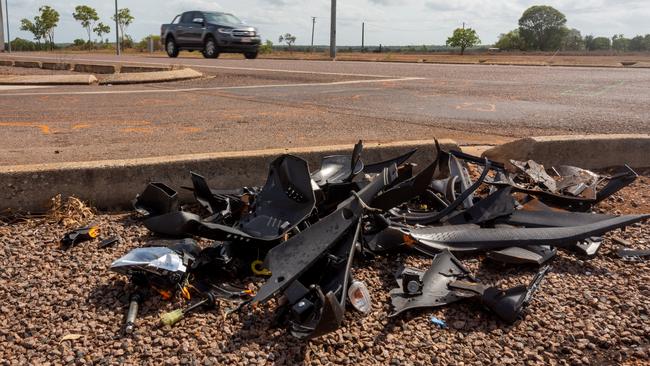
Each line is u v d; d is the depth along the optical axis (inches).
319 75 557.3
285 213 120.9
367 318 97.7
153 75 518.3
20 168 143.7
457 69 656.4
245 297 103.7
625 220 125.6
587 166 190.1
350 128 250.2
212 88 447.5
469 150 206.2
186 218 120.1
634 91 406.6
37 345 90.4
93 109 323.0
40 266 117.1
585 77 530.3
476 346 90.7
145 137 227.9
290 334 91.5
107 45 2501.2
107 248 125.7
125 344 90.0
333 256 101.3
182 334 92.4
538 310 101.3
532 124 262.4
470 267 118.8
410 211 145.1
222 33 913.5
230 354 87.3
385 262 119.7
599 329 95.3
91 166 146.9
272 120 274.7
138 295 102.0
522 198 159.3
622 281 113.4
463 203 143.0
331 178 144.9
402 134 235.8
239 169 157.8
